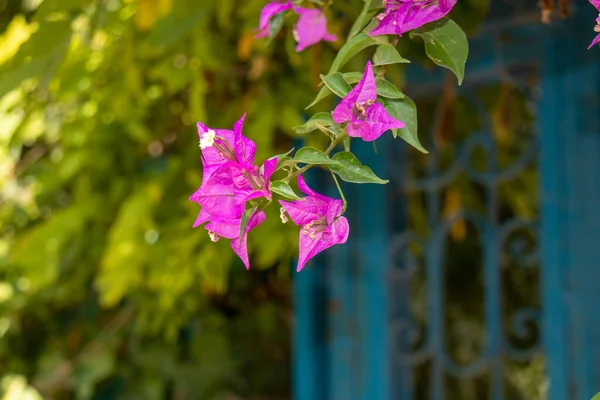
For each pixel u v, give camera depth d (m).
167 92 1.66
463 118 1.48
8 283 2.01
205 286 1.77
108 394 2.12
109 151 1.76
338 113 0.69
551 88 1.31
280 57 1.44
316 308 1.59
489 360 1.46
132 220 1.61
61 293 1.97
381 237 1.52
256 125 1.43
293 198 0.69
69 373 2.02
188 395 2.09
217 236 0.71
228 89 1.53
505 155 1.44
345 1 1.16
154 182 1.67
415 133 0.72
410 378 1.56
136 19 1.37
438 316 1.52
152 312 1.95
